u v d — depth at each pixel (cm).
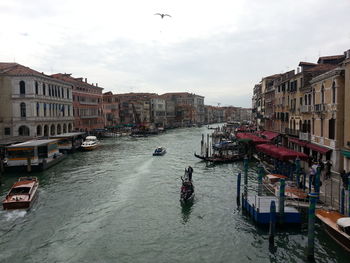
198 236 1391
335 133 2077
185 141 5934
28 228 1473
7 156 2803
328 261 1142
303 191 1691
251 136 3719
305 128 2767
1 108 3925
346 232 1170
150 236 1395
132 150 4412
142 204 1836
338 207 1426
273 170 2475
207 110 16525
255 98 7194
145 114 9675
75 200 1908
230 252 1245
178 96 13900
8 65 4297
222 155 3384
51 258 1200
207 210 1717
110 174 2681
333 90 2119
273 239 1285
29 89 3897
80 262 1171
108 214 1666
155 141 5925
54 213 1675
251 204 1568
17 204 1677
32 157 2712
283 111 3588
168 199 1934
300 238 1331
